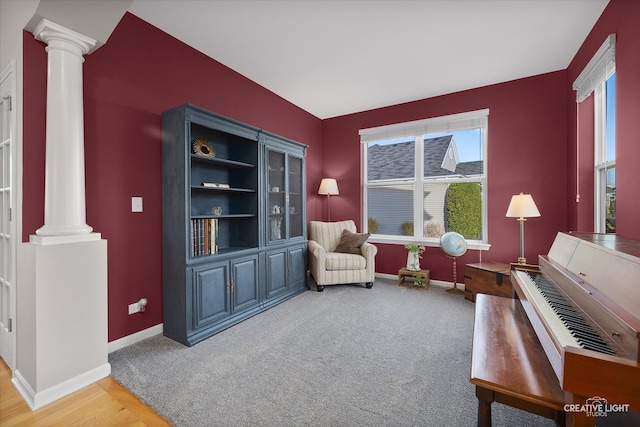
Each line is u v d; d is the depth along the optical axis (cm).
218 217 276
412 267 387
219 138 310
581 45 275
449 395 166
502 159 358
